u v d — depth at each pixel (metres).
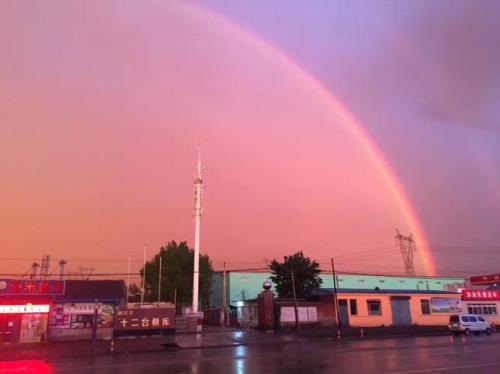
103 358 25.34
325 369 17.61
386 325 53.38
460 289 66.56
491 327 49.38
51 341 38.38
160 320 41.78
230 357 23.69
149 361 22.61
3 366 21.56
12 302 39.22
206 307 72.69
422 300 57.41
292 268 57.31
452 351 24.75
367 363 19.39
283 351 26.80
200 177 57.88
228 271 75.50
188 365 20.16
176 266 72.56
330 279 78.19
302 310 49.41
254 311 51.16
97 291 42.22
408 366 18.17
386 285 83.31
